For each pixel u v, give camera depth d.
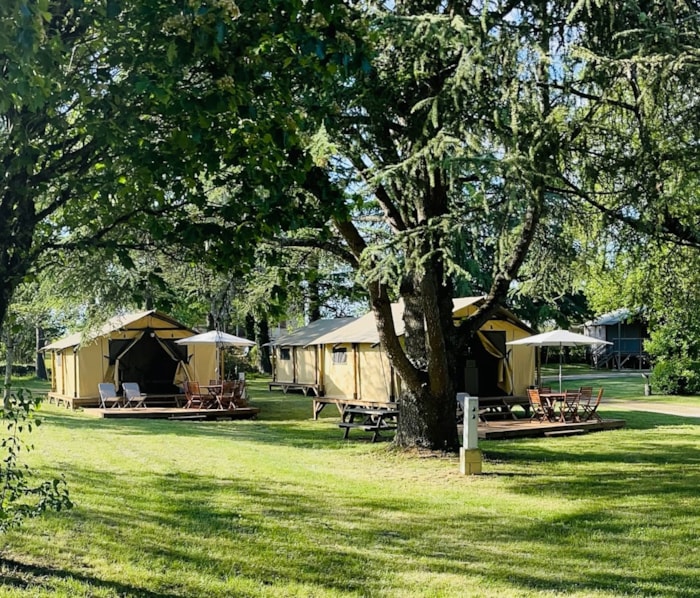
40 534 7.12
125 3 4.66
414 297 13.27
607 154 10.00
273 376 34.06
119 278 9.13
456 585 6.18
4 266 5.11
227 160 5.33
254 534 7.59
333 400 21.92
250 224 5.46
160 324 25.61
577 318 41.59
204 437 16.14
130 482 10.12
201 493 9.57
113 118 4.93
